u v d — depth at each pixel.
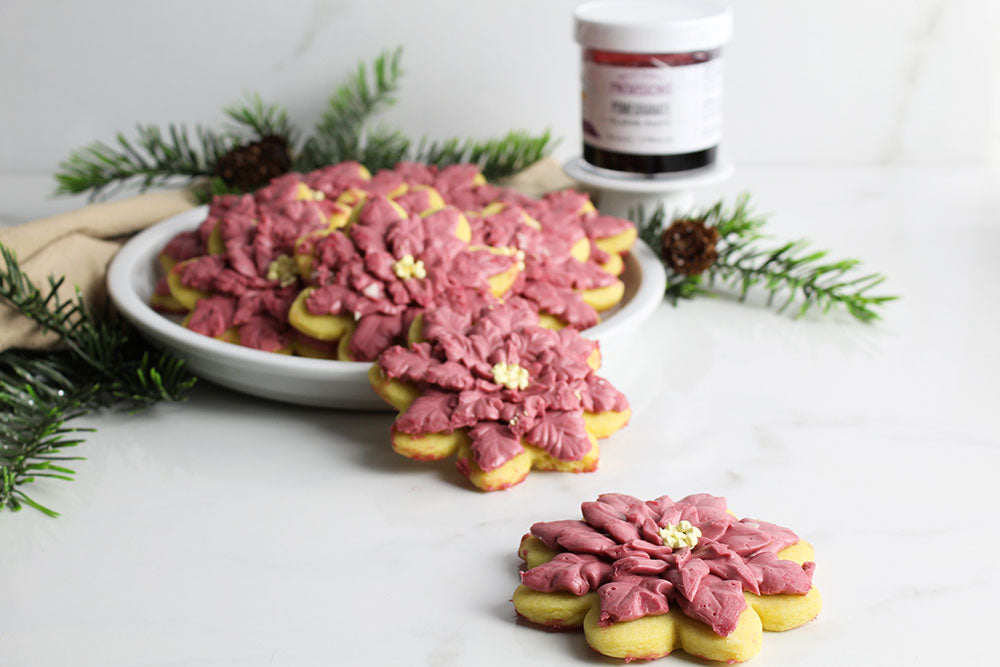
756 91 0.82
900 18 0.80
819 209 0.77
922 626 0.46
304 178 0.67
